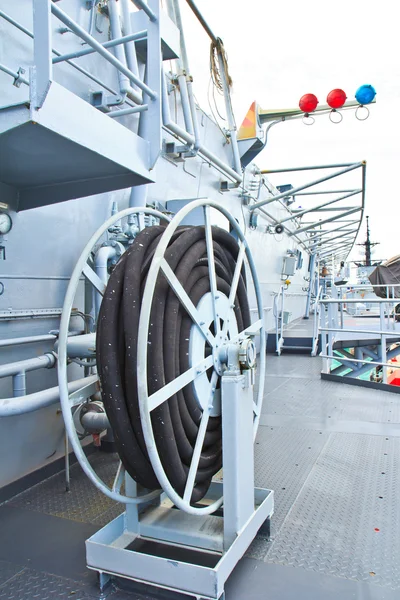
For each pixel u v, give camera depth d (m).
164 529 2.25
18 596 2.03
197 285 2.27
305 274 17.52
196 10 4.51
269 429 4.35
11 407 2.44
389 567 2.18
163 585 1.92
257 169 8.45
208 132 6.27
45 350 3.34
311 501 2.87
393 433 4.20
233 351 2.25
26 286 3.18
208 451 2.38
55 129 1.66
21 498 3.03
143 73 4.49
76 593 2.05
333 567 2.18
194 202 2.17
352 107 6.54
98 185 2.51
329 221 11.06
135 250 2.06
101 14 3.84
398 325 11.54
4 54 2.89
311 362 8.27
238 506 2.11
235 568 2.18
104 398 1.95
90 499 3.00
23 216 3.14
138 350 1.75
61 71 3.43
